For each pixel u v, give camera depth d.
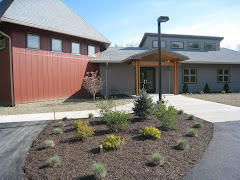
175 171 2.68
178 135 4.30
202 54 16.88
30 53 10.05
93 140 4.06
